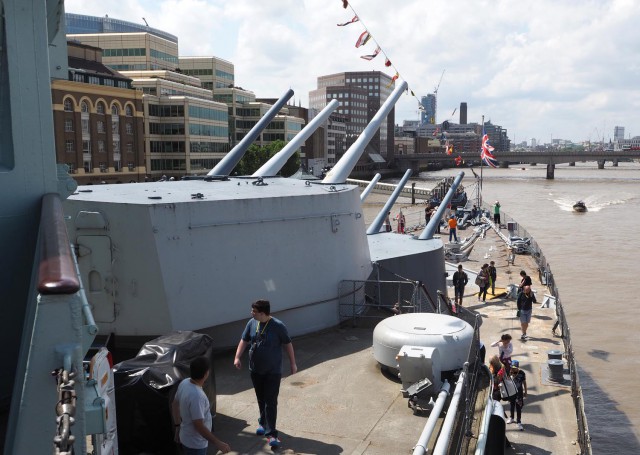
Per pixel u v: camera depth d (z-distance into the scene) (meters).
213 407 6.03
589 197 94.50
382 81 179.00
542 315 15.53
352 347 8.80
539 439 9.03
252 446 5.66
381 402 6.79
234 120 91.44
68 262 2.89
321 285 9.46
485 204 51.28
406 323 7.76
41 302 2.54
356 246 10.36
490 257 25.98
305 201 9.13
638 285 38.06
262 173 12.91
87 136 57.00
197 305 7.80
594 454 18.03
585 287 37.88
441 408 6.09
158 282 7.43
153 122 68.75
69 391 2.33
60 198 4.75
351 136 153.50
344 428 6.12
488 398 7.11
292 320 9.16
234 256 8.19
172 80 78.94
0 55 4.78
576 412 9.65
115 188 9.30
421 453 5.11
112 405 3.33
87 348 2.68
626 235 56.91
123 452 5.12
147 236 7.35
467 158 137.75
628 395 21.84
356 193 10.57
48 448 2.58
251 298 8.41
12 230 4.75
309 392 7.09
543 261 21.20
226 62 98.75
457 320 7.93
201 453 4.42
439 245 15.18
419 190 73.12
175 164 70.56
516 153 135.12
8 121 4.72
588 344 27.45
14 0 4.59
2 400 5.03
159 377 5.14
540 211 75.25
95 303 7.58
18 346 4.96
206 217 7.86
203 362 4.43
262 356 5.54
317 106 171.88
